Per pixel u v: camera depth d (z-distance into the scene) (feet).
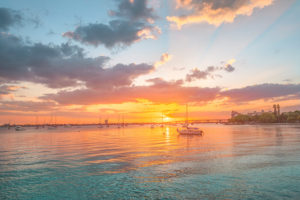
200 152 112.68
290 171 70.54
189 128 280.51
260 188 55.21
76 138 234.17
